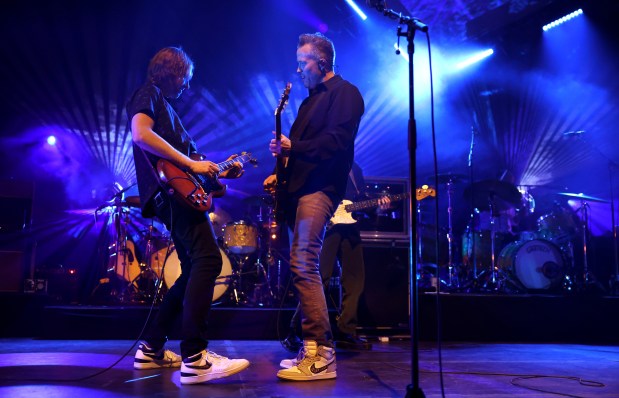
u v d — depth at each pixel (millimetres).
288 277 6098
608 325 5250
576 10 7648
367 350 3947
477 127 8797
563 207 6902
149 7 8031
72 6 7789
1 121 7520
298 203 2711
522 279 5992
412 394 1857
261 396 2148
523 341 5035
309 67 2797
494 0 7914
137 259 6266
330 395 2191
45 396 2053
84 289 6930
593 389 2393
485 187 6398
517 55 8547
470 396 2209
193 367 2412
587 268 6426
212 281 2580
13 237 5738
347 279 4105
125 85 7918
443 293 5023
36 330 5164
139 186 2760
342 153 2736
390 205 4539
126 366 2891
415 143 2002
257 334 4711
